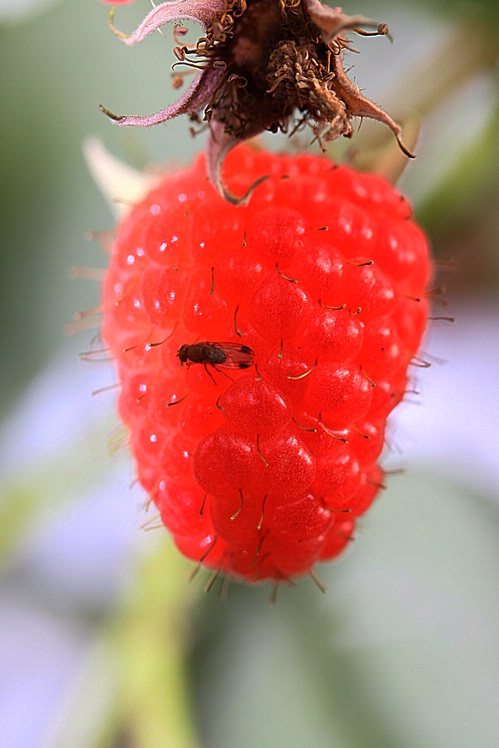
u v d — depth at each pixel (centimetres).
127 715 11
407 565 11
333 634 11
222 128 9
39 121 13
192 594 11
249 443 8
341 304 9
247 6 8
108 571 12
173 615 11
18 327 12
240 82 9
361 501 9
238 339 8
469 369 13
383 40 12
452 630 11
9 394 12
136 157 11
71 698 11
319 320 8
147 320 9
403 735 11
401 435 12
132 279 9
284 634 11
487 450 12
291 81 8
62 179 13
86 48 13
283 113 9
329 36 8
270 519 9
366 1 12
